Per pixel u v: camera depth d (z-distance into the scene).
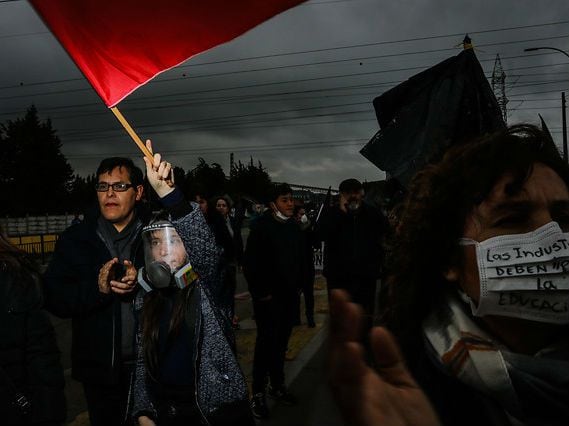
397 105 4.14
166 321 2.41
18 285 2.28
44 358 2.30
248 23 2.03
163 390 2.40
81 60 2.21
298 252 4.73
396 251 0.96
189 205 2.45
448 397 0.79
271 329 4.46
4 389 2.21
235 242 8.00
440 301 0.87
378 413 0.54
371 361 0.56
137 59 2.20
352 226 5.39
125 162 3.11
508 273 0.81
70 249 2.95
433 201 0.89
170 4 2.05
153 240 2.45
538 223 0.82
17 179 53.34
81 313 2.79
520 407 0.72
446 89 3.77
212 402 2.34
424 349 0.87
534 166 0.83
